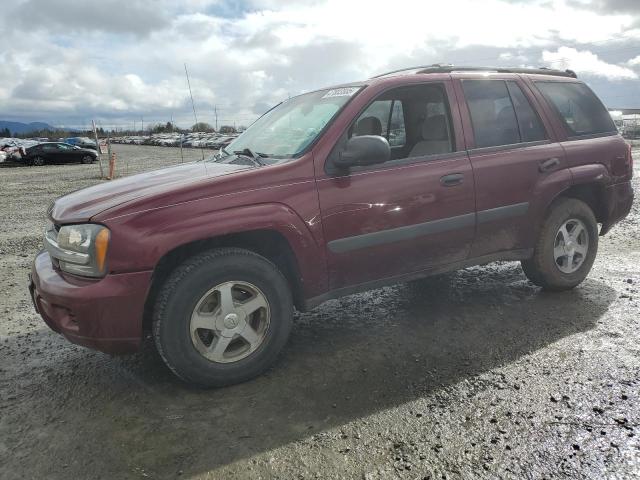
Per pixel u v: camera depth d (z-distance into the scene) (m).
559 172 4.11
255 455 2.39
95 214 2.81
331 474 2.24
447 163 3.62
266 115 4.40
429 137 3.82
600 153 4.38
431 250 3.62
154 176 3.48
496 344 3.46
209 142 46.75
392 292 4.65
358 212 3.29
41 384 3.16
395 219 3.41
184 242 2.82
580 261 4.41
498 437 2.45
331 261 3.26
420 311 4.14
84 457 2.43
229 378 3.02
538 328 3.69
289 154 3.34
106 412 2.81
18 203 12.49
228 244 3.11
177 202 2.86
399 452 2.37
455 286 4.73
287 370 3.23
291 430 2.57
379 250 3.40
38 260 3.30
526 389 2.87
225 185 2.97
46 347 3.74
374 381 3.04
